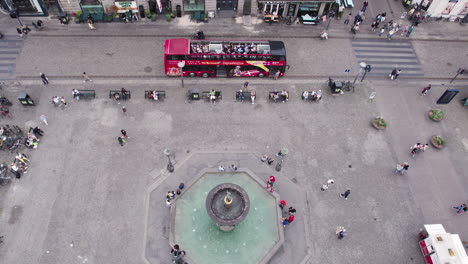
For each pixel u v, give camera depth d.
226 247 32.28
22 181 35.19
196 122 40.50
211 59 41.97
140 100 41.88
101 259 31.38
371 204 35.69
